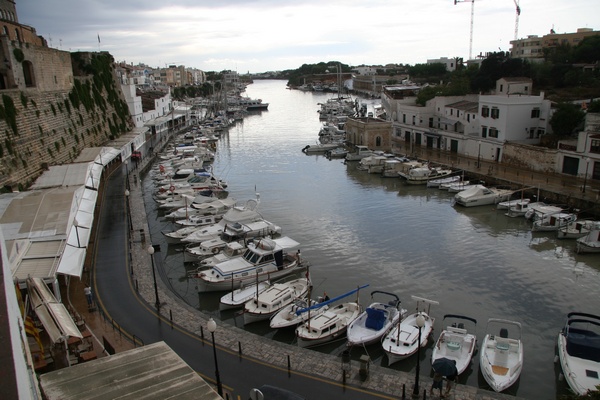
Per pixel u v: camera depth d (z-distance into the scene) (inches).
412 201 2682.1
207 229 2022.6
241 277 1546.5
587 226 1980.8
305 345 1203.2
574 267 1729.8
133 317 1249.4
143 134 4626.0
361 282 1617.9
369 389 941.8
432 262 1788.9
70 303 1300.4
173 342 1128.8
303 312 1277.1
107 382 681.0
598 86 4202.8
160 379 687.7
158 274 1560.0
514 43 7017.7
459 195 2554.1
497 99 3191.4
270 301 1347.2
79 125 3002.0
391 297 1508.4
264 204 2659.9
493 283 1601.9
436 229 2181.3
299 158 4069.9
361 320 1272.1
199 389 662.5
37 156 2255.2
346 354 1051.9
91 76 3651.6
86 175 2127.2
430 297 1501.0
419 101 4665.4
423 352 1188.5
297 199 2758.4
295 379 978.7
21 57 2326.5
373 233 2132.1
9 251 1233.4
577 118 2896.2
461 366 1070.4
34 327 963.3
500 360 1054.4
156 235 2116.1
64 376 697.6
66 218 1503.4
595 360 1061.8
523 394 1039.0
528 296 1505.9
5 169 1915.6
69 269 1240.2
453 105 3905.0
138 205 2384.4
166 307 1309.1
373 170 3427.7
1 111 1989.4
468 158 3427.7
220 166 3784.5
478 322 1344.7
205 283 1510.8
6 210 1562.5
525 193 2541.8
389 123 4008.4
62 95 2827.3
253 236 1993.1
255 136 5388.8
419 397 911.7
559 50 5349.4
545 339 1257.4
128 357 753.0
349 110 6614.2
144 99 5718.5
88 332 1070.4
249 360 1052.5
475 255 1856.5
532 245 1959.9
